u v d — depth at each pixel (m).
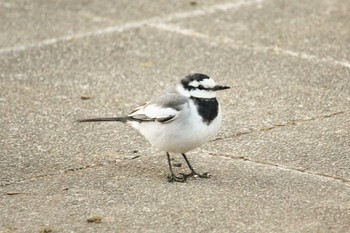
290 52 16.45
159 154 12.31
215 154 12.24
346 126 13.10
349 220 9.83
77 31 18.03
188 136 10.82
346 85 14.84
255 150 12.30
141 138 12.94
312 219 9.89
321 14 18.48
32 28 18.27
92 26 18.31
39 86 15.22
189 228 9.73
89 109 14.14
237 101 14.34
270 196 10.62
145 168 11.78
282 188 10.88
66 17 18.94
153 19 18.61
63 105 14.33
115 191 10.93
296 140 12.61
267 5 19.19
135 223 9.92
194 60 16.33
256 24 18.03
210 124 10.88
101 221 9.99
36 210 10.38
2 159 12.12
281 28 17.73
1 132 13.18
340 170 11.46
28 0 20.27
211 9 19.09
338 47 16.61
